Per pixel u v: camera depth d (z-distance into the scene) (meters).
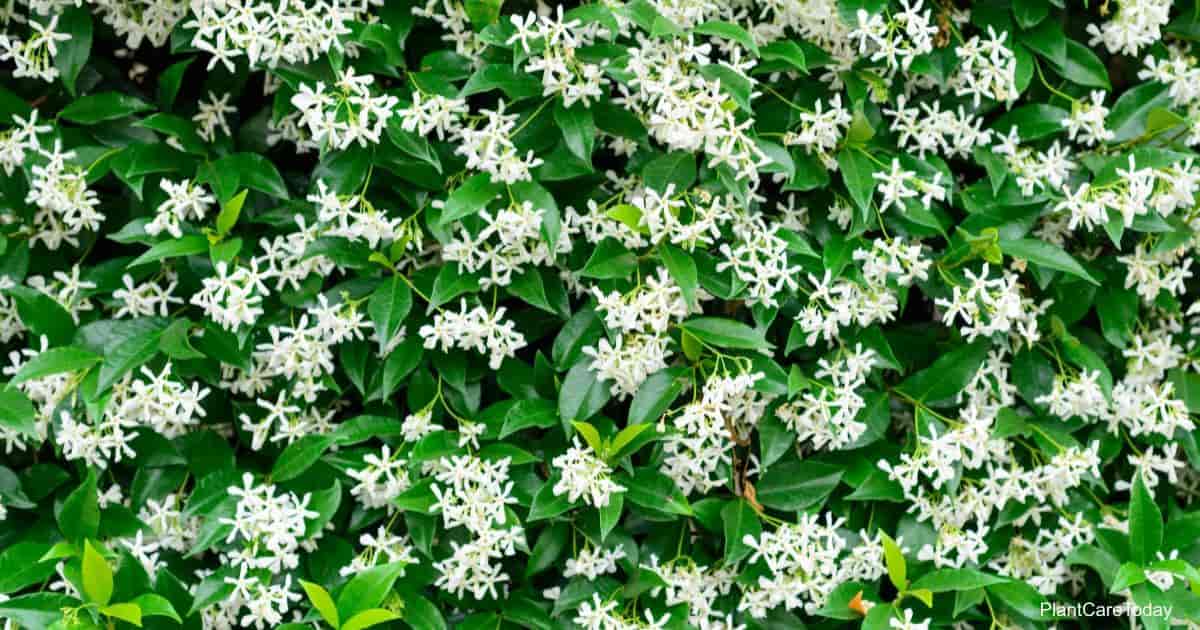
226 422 1.55
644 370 1.50
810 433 1.54
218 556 1.56
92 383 1.48
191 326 1.51
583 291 1.54
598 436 1.50
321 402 1.55
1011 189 1.57
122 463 1.56
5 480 1.53
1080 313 1.60
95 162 1.52
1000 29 1.58
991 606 1.57
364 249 1.51
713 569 1.56
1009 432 1.56
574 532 1.54
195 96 1.57
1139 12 1.56
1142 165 1.55
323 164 1.50
